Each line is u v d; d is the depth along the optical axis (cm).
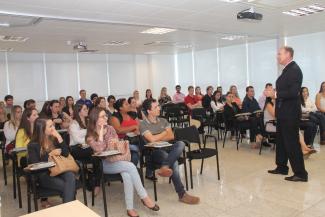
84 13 500
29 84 985
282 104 391
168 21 594
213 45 1017
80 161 342
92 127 329
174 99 1019
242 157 532
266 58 957
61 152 301
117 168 310
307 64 866
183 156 376
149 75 1267
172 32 721
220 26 673
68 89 1062
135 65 1229
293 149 390
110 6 463
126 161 316
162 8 490
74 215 123
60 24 566
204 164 494
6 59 943
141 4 461
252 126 614
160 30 690
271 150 578
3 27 571
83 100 817
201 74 1181
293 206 319
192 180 393
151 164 360
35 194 277
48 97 1021
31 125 374
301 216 296
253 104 683
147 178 425
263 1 474
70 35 688
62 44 820
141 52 1143
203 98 859
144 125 391
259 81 985
